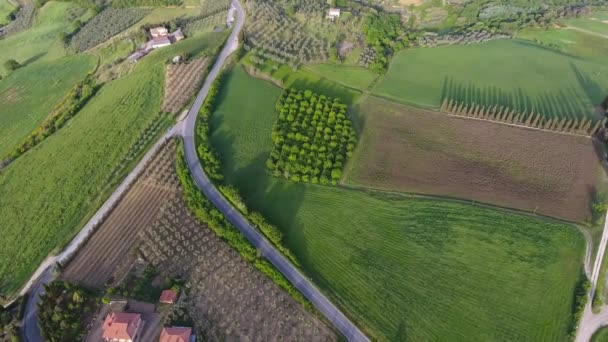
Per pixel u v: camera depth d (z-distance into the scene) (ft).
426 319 299.99
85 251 345.92
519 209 366.22
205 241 349.20
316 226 359.66
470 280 319.47
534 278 318.45
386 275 325.21
